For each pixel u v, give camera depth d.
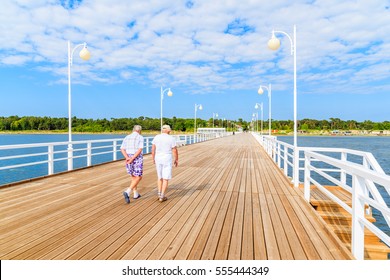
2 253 3.23
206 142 28.72
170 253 3.28
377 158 31.00
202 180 7.87
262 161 12.36
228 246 3.49
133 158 5.34
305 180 5.81
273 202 5.60
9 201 5.42
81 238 3.67
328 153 32.62
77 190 6.41
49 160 8.20
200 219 4.50
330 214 5.25
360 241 3.20
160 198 5.49
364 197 3.03
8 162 23.36
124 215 4.63
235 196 6.05
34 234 3.78
